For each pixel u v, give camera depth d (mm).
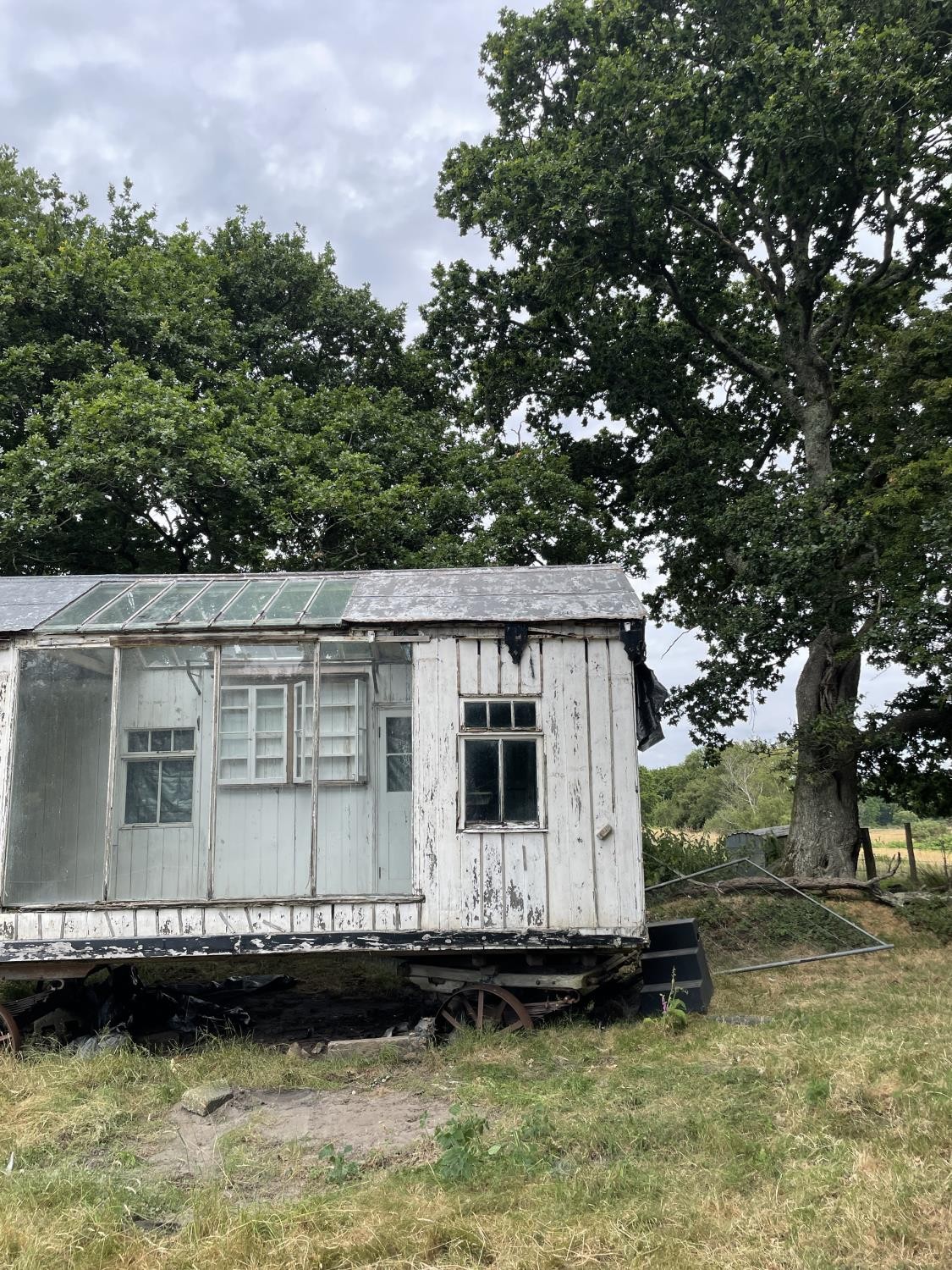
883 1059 6234
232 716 9656
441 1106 6367
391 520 16094
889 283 17266
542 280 18047
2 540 14203
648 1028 7875
